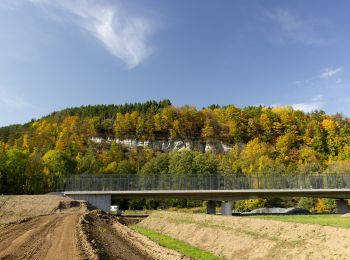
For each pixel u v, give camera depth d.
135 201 134.50
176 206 138.38
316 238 24.89
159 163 168.38
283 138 190.38
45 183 123.88
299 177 104.25
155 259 26.94
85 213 63.81
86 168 156.38
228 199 101.06
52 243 29.33
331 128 187.12
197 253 32.12
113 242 34.62
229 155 193.75
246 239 30.83
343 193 100.12
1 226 43.09
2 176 107.50
